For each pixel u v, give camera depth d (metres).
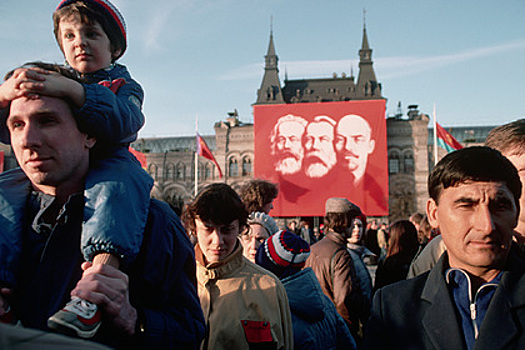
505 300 1.75
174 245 1.88
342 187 40.09
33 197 1.75
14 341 0.65
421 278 2.17
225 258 2.77
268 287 2.74
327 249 4.40
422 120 48.88
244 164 50.84
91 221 1.54
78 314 1.26
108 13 2.08
